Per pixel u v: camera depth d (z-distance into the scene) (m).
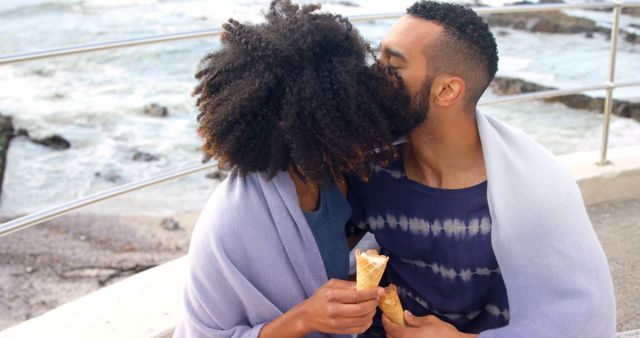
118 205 5.06
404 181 1.70
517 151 1.62
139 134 6.64
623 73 7.72
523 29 9.22
